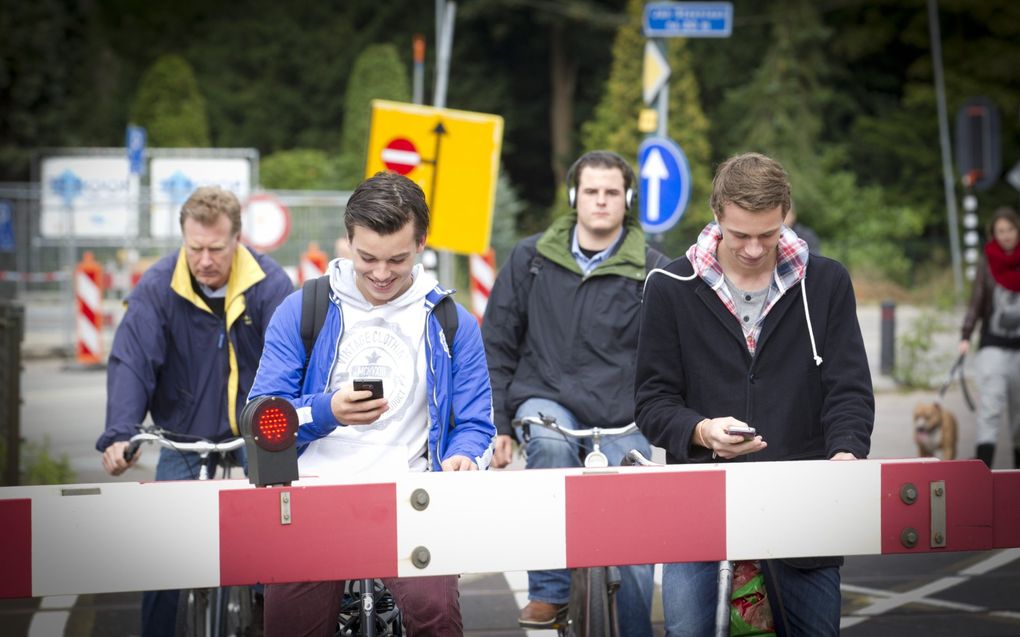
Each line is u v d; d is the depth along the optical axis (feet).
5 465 84.99
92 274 177.88
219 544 31.01
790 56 393.09
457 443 36.76
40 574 30.68
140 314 49.03
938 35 383.04
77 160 298.56
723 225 35.32
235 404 49.75
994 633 59.26
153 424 50.24
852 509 33.22
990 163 211.20
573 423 53.21
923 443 98.07
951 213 331.77
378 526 31.50
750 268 35.88
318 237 220.23
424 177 101.09
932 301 300.20
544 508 32.09
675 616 37.04
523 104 461.78
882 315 157.28
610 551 32.32
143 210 235.61
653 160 111.65
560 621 53.93
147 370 48.98
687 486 32.63
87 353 178.29
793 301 36.70
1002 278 89.71
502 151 452.35
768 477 32.99
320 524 31.22
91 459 105.29
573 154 446.19
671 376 37.73
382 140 100.89
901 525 33.42
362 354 36.45
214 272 48.73
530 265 55.36
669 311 37.52
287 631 35.45
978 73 410.52
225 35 441.68
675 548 32.58
